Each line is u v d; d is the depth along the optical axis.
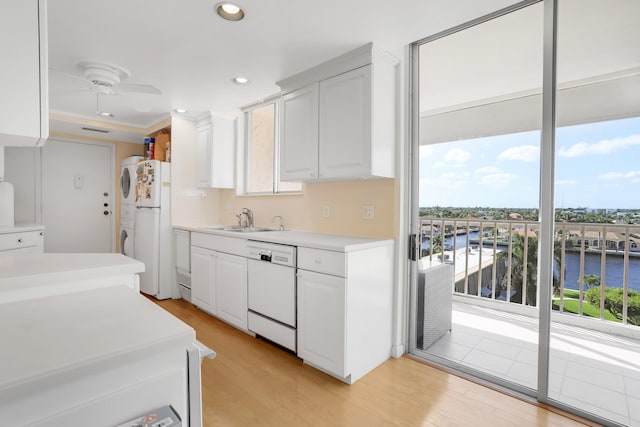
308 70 2.35
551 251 1.72
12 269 1.14
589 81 2.19
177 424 0.67
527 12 1.98
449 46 2.39
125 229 4.08
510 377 2.04
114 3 1.62
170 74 2.49
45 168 4.20
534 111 2.91
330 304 1.94
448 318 2.69
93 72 2.29
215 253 2.91
